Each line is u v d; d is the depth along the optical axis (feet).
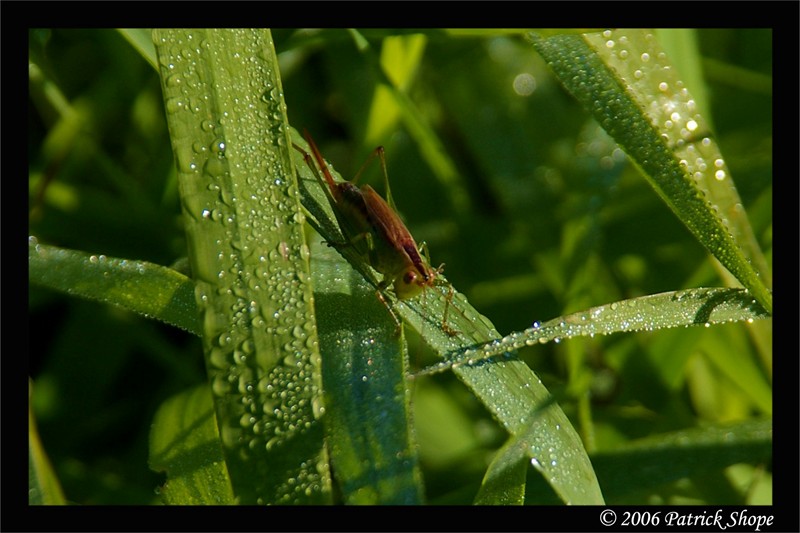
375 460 0.95
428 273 1.00
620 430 1.08
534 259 1.12
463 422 1.08
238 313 0.95
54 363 1.08
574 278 1.11
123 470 1.06
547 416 0.97
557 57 1.02
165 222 1.10
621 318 0.99
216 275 0.95
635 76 1.02
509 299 1.12
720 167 1.01
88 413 1.08
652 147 1.01
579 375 1.07
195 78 0.97
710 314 1.00
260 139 0.97
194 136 0.96
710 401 1.10
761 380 1.08
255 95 0.97
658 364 1.09
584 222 1.12
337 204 1.01
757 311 1.00
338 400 0.96
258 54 0.98
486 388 0.97
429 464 1.06
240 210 0.96
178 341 1.10
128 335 1.09
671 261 1.12
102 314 1.09
